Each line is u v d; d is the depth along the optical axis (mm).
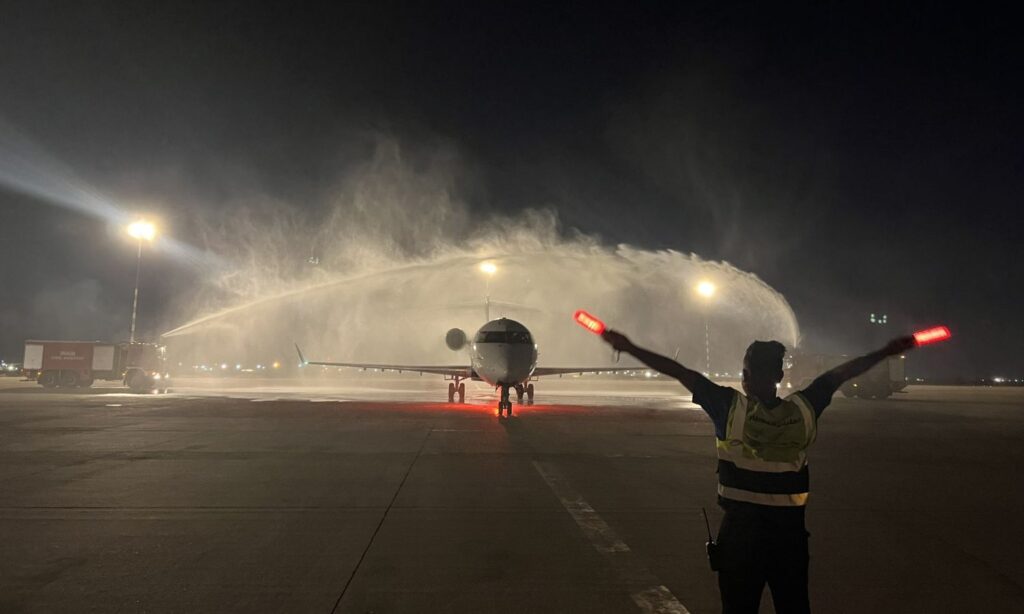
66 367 45469
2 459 14734
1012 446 18828
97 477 12562
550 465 14406
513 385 26531
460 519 9438
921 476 13555
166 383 47750
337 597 6270
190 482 12109
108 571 7012
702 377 4551
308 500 10641
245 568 7141
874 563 7559
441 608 6008
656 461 15094
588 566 7305
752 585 4207
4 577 6812
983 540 8570
